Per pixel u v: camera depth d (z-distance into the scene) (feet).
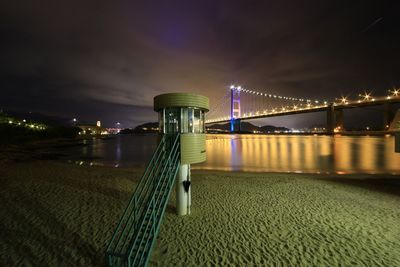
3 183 37.96
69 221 23.17
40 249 18.12
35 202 28.73
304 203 28.94
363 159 85.71
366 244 18.97
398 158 88.33
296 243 19.15
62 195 31.68
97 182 39.42
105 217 24.18
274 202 29.30
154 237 16.19
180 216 24.38
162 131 22.31
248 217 24.41
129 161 85.97
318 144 180.55
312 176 46.60
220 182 40.37
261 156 100.42
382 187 37.04
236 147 157.48
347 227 22.06
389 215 24.99
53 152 122.72
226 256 17.30
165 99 21.24
